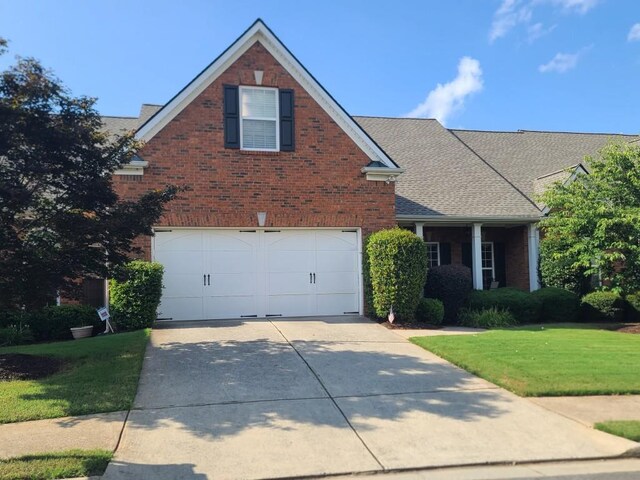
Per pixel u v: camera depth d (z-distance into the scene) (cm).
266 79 1367
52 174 832
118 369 828
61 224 820
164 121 1296
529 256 1750
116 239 889
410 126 2228
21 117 757
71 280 891
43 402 683
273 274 1371
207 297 1327
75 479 481
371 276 1342
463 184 1812
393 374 838
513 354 959
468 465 535
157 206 905
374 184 1425
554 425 638
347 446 570
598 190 1508
